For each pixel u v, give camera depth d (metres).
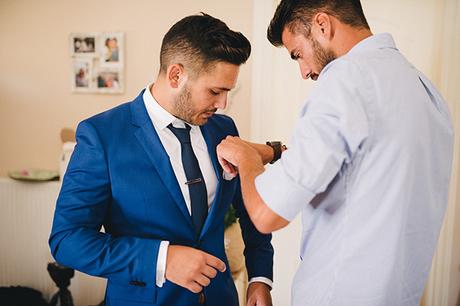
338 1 0.84
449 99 1.94
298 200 0.71
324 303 0.85
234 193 1.22
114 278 0.96
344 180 0.79
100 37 2.15
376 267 0.80
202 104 1.04
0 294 2.14
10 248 2.29
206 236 1.10
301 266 0.94
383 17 2.01
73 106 2.24
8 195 2.25
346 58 0.78
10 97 2.28
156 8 2.10
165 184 1.03
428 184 0.82
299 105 2.12
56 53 2.21
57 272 1.89
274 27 0.93
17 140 2.31
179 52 1.00
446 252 2.06
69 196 0.98
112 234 1.07
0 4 2.21
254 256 1.28
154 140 1.04
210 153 1.15
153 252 0.93
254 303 1.19
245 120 2.12
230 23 2.05
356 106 0.72
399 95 0.76
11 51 2.24
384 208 0.77
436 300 2.11
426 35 1.97
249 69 2.08
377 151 0.75
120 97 2.19
